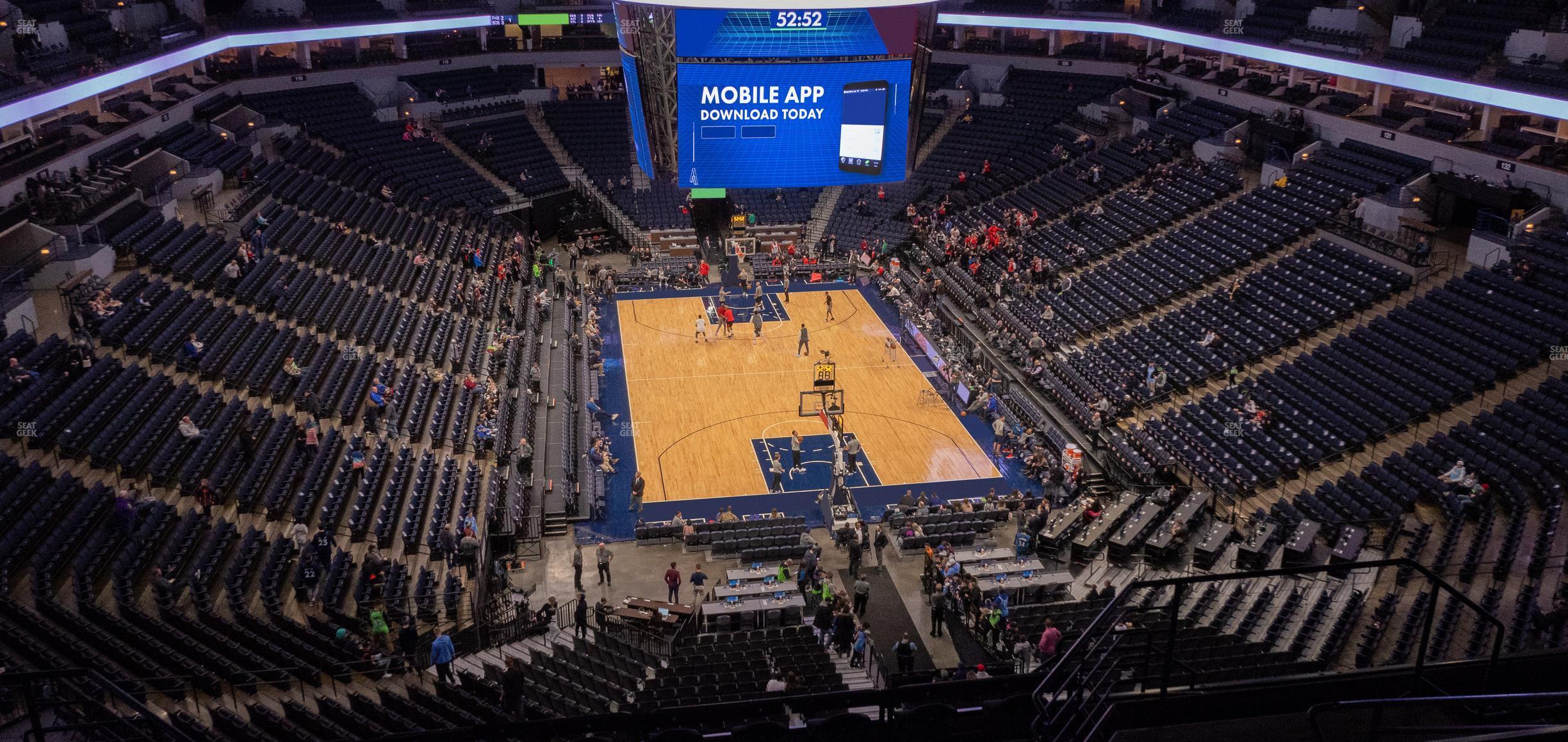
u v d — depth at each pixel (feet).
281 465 89.15
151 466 81.56
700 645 79.05
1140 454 105.29
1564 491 82.53
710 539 96.63
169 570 71.51
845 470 107.14
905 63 77.25
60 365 89.92
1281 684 30.55
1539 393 92.58
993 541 98.48
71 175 116.57
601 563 91.40
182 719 51.78
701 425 120.37
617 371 134.10
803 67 76.59
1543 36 120.57
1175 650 68.85
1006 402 122.11
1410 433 95.40
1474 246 114.62
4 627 57.21
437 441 100.22
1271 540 87.10
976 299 142.31
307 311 113.70
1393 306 112.16
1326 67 141.69
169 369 95.86
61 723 48.06
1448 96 124.06
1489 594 70.69
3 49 121.39
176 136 142.31
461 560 82.94
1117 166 160.15
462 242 154.51
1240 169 150.20
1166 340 120.37
